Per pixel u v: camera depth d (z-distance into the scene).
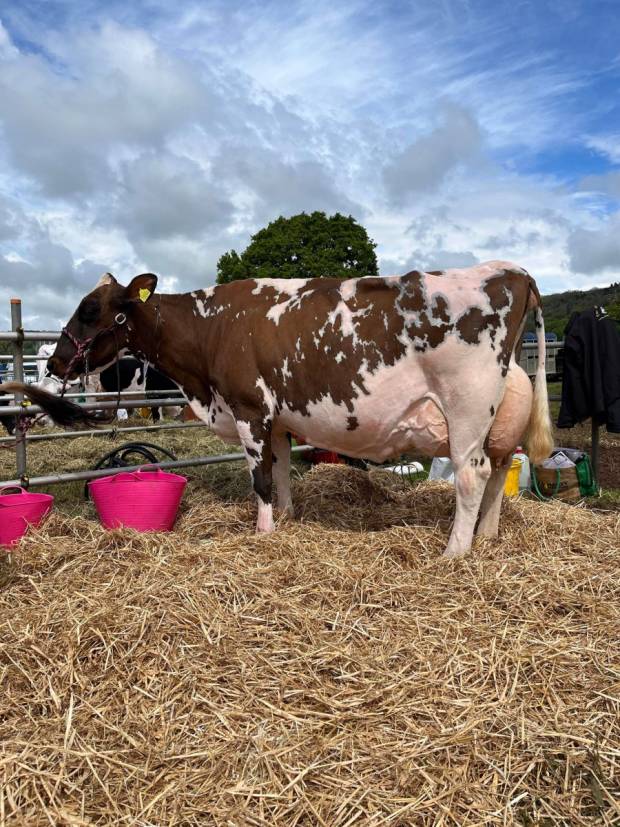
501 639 2.63
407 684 2.33
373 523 4.22
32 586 3.08
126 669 2.38
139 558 3.31
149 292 4.25
